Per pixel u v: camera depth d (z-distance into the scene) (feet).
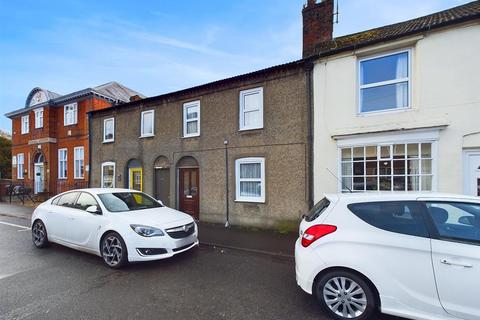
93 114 44.65
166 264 17.06
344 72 24.12
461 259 9.08
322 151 24.91
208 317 10.76
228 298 12.41
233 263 17.37
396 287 9.73
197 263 17.30
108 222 16.61
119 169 40.65
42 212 20.56
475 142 19.30
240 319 10.63
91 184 44.32
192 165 33.30
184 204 33.86
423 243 9.65
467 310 8.87
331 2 28.27
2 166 103.19
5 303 11.80
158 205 21.04
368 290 10.14
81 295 12.60
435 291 9.29
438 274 9.28
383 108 22.85
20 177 67.87
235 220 29.32
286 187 26.58
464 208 9.91
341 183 24.06
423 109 20.94
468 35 19.70
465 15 19.56
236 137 29.73
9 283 13.94
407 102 21.98
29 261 17.33
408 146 21.56
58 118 59.52
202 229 27.37
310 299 12.33
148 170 37.27
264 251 19.60
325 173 24.70
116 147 41.19
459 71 19.89
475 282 8.83
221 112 30.91
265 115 27.94
